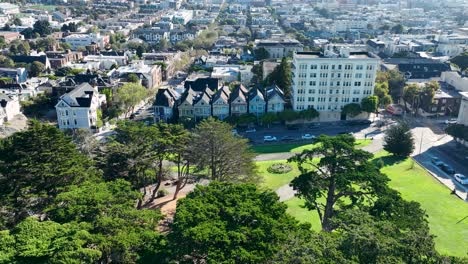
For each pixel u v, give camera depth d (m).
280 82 164.25
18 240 48.97
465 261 44.97
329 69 148.50
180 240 50.41
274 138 136.00
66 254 45.59
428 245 45.56
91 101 144.12
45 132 71.25
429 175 109.12
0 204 64.44
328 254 44.12
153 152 81.75
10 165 68.25
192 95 151.25
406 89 162.12
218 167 83.94
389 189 61.22
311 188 65.00
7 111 145.88
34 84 182.38
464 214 88.44
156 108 149.38
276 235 50.06
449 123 149.25
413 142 122.75
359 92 153.12
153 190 98.06
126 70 193.12
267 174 110.00
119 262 50.75
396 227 50.44
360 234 45.16
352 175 60.62
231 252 47.47
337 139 66.25
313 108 152.50
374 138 138.38
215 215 54.22
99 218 53.50
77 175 70.12
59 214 55.41
